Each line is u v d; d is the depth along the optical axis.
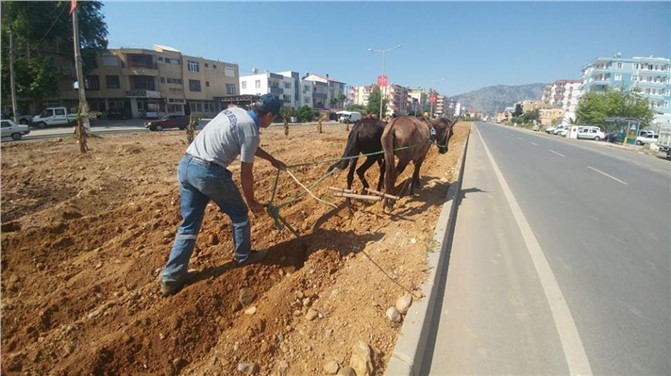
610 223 6.75
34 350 2.59
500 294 4.01
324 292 3.61
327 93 92.31
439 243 4.86
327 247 4.50
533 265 4.77
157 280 3.56
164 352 2.68
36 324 2.85
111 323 2.93
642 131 35.69
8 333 2.77
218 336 2.94
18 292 3.31
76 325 2.86
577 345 3.21
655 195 9.48
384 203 6.01
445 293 3.99
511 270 4.61
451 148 18.56
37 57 33.62
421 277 3.95
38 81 32.22
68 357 2.56
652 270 4.76
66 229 4.72
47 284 3.45
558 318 3.60
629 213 7.51
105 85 45.91
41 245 4.14
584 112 51.34
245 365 2.61
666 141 22.69
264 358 2.74
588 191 9.62
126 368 2.53
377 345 2.93
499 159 16.02
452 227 6.12
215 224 5.10
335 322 3.17
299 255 4.32
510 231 6.06
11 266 3.73
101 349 2.58
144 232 4.73
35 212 5.41
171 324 2.88
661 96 78.06
